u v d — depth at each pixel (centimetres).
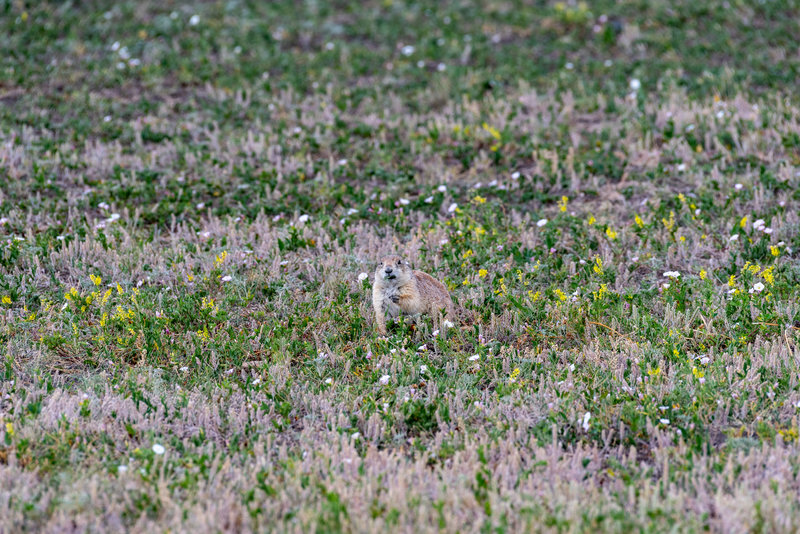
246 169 1647
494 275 1248
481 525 727
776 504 740
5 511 740
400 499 763
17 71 2105
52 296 1201
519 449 884
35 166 1614
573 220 1428
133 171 1619
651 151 1688
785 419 906
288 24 2508
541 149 1708
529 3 2684
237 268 1301
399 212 1482
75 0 2586
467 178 1636
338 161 1691
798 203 1441
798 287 1168
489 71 2158
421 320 1122
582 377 991
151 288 1230
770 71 2061
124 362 1068
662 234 1362
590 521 726
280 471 829
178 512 745
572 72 2148
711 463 827
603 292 1141
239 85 2078
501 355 1068
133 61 2173
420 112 1948
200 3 2634
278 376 1017
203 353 1071
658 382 970
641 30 2412
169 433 913
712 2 2547
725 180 1532
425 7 2652
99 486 791
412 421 937
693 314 1113
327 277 1266
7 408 938
